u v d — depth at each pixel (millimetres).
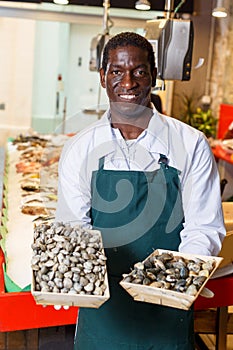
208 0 6000
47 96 7680
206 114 6059
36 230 1814
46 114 7723
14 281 2127
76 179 1896
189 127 1906
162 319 1885
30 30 8312
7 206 3219
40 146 4938
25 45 8398
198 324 2818
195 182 1852
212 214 1848
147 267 1649
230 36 5898
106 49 1848
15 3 5664
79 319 1967
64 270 1577
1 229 2736
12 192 3533
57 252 1654
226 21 5965
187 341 1907
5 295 2027
